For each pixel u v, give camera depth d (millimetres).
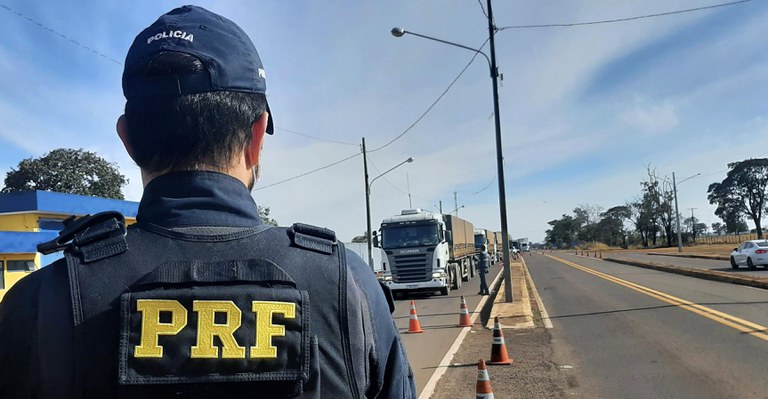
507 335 10336
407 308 16328
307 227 1112
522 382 6656
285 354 903
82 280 930
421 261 19281
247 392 881
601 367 7234
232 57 1127
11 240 18281
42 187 36125
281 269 980
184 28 1104
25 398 912
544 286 21906
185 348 867
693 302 13219
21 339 922
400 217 20000
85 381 875
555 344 9062
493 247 53312
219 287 919
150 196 1058
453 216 24656
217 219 1033
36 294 949
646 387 6156
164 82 1061
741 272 22703
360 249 37438
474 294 20188
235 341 883
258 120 1197
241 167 1157
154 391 856
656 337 9039
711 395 5699
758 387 5863
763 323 9719
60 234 1030
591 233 124875
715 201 103438
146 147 1066
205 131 1064
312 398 924
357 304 1045
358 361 1018
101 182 37781
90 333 892
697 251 54188
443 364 8008
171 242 987
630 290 17500
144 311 879
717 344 8141
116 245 976
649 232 97062
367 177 29797
